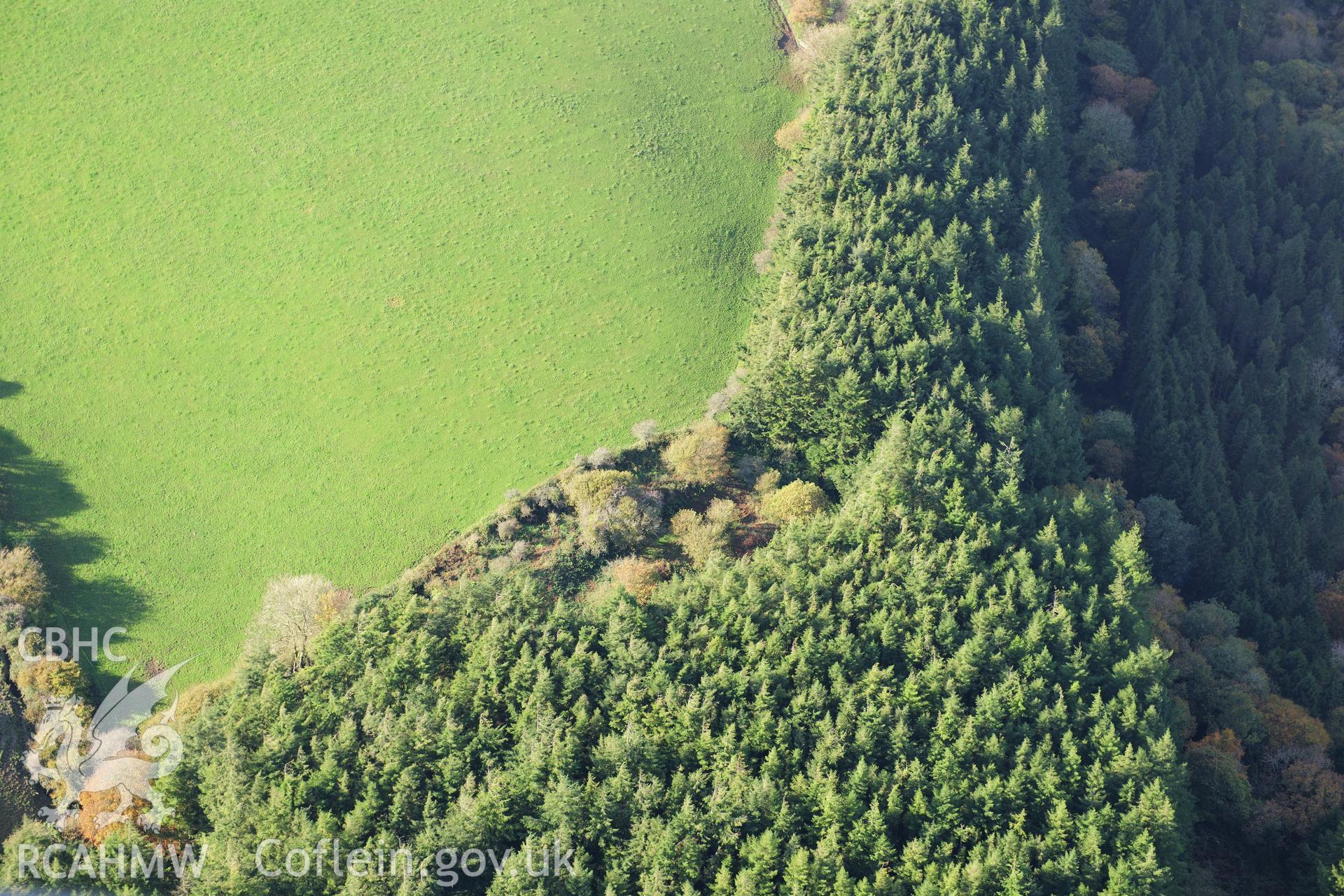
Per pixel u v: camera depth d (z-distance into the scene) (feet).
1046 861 276.21
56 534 374.63
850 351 373.40
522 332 429.38
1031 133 446.60
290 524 378.53
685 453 376.68
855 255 398.21
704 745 292.61
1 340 424.87
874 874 273.54
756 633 317.63
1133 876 269.44
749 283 448.24
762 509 368.68
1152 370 419.33
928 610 316.40
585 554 359.87
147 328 429.38
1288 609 371.56
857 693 304.09
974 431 362.94
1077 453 377.91
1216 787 314.55
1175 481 394.52
